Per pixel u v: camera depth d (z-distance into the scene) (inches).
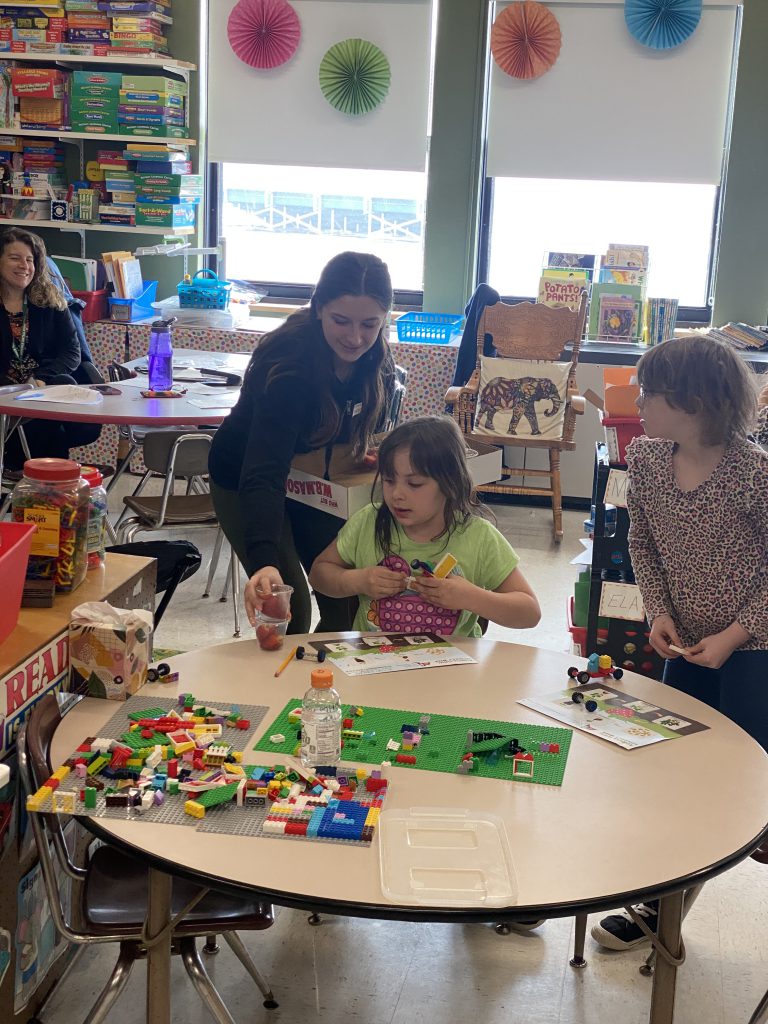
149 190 234.5
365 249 253.0
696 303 241.6
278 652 78.8
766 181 227.0
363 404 99.3
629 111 230.5
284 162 246.2
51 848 76.1
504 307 216.7
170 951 59.6
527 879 50.7
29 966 74.9
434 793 58.6
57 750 61.8
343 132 242.1
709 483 83.8
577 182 239.0
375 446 106.5
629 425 119.3
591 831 55.3
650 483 87.4
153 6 228.4
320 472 101.1
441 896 48.9
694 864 52.6
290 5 236.4
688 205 236.8
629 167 233.3
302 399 92.8
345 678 74.4
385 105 238.5
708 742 66.6
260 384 94.7
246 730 65.2
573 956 86.7
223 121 246.7
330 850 52.7
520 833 54.8
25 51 231.6
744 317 233.8
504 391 214.5
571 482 233.9
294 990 82.0
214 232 258.4
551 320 215.5
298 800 56.6
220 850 52.3
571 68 230.1
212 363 197.2
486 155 237.9
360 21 235.1
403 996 82.0
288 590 78.8
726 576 85.0
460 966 85.9
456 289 244.5
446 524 86.6
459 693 72.6
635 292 230.2
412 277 252.4
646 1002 82.5
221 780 58.1
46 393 159.5
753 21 220.4
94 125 232.2
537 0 227.0
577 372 223.3
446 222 241.0
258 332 229.0
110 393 165.6
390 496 84.4
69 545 75.2
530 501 238.7
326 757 60.9
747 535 84.4
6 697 64.1
